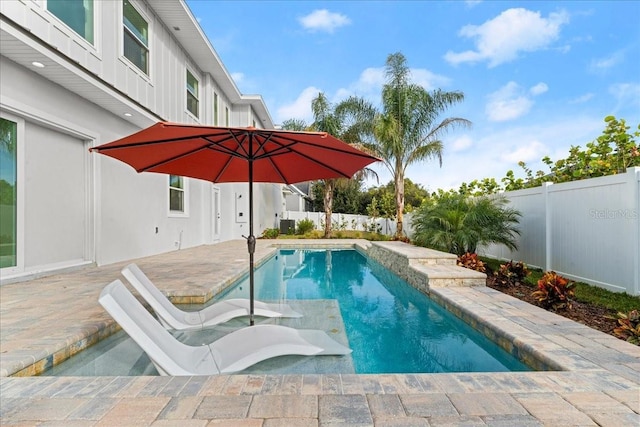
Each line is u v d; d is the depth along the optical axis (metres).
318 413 2.11
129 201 8.82
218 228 15.89
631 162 6.37
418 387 2.44
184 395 2.32
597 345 3.20
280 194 28.42
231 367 3.00
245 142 3.96
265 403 2.22
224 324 4.49
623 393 2.35
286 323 4.58
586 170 7.13
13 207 5.79
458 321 4.70
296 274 9.33
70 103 6.79
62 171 6.88
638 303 4.72
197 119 13.32
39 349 2.98
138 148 3.59
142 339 2.69
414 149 15.77
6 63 5.46
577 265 6.20
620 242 5.30
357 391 2.38
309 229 23.47
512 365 3.46
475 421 2.03
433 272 6.20
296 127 22.20
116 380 2.53
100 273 6.66
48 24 5.93
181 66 11.78
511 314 4.23
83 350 3.42
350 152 3.65
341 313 5.45
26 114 5.81
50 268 6.48
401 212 15.98
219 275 6.81
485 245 7.97
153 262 8.60
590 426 1.99
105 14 7.52
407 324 5.00
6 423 2.00
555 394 2.34
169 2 9.45
